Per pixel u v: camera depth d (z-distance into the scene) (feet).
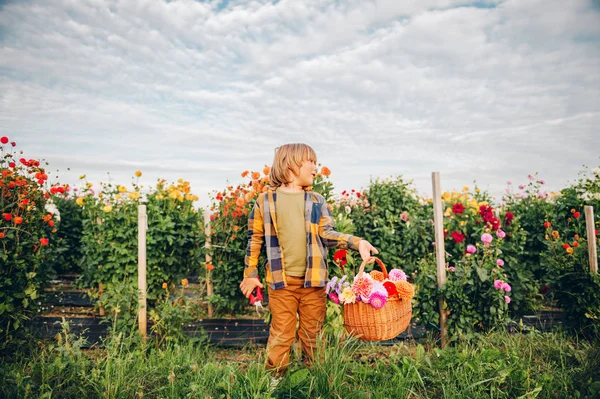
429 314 11.92
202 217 16.44
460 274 12.11
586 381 8.62
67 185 14.14
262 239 9.07
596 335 11.47
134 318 11.82
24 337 11.15
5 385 7.84
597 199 17.83
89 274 15.98
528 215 19.04
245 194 13.39
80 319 14.65
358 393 7.88
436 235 12.23
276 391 7.84
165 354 10.40
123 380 8.30
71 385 8.26
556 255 14.37
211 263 14.19
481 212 14.53
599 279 12.26
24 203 11.34
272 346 8.46
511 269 14.48
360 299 7.80
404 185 20.57
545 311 15.71
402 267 17.58
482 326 12.06
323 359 8.46
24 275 11.24
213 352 11.84
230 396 7.52
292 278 8.45
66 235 21.12
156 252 15.25
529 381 8.42
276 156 9.00
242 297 14.11
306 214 8.59
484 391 8.36
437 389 8.69
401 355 10.69
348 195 19.71
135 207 16.08
